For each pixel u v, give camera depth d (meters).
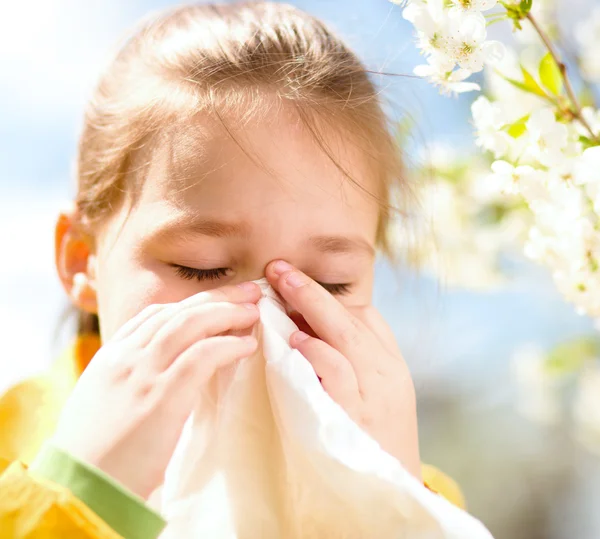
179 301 0.84
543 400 1.29
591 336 1.07
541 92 0.82
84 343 0.96
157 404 0.80
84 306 0.91
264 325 0.82
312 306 0.83
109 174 0.89
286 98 0.85
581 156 0.81
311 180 0.84
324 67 0.88
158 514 0.79
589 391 1.20
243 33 0.90
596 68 0.96
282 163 0.84
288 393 0.81
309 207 0.84
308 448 0.80
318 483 0.80
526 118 0.82
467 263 1.06
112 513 0.79
